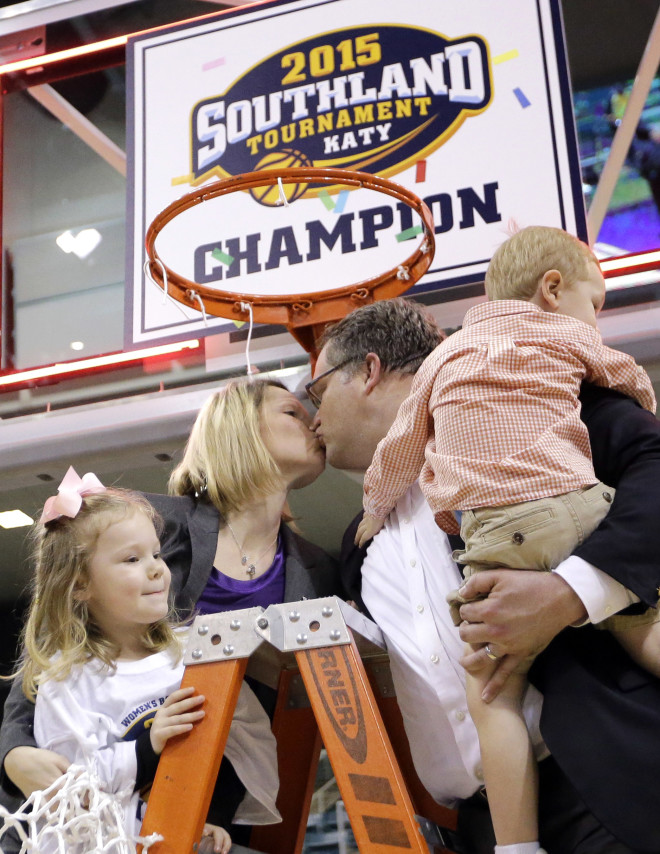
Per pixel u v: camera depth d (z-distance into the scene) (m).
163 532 1.60
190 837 1.04
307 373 2.45
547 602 1.07
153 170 2.76
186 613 1.52
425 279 2.36
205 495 1.70
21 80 3.34
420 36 2.73
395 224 2.45
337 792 2.49
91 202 3.58
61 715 1.24
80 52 3.28
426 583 1.34
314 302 2.35
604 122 3.36
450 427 1.20
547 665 1.11
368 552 1.48
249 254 2.50
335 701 1.10
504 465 1.14
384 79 2.70
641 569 1.06
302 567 1.67
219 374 2.55
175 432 2.47
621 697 1.04
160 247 2.59
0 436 2.57
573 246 1.36
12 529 2.91
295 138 2.69
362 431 1.67
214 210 2.61
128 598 1.35
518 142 2.49
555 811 1.12
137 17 3.46
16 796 1.24
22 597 3.21
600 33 3.45
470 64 2.65
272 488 1.67
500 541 1.12
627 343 2.29
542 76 2.56
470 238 2.39
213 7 3.42
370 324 1.69
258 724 1.34
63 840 1.00
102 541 1.37
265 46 2.88
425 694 1.28
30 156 3.62
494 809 1.09
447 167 2.51
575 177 2.40
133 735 1.23
